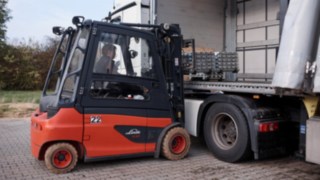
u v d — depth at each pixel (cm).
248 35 788
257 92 502
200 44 773
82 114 489
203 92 617
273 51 734
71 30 555
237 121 521
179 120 591
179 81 596
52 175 488
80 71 491
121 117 516
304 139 445
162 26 572
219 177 477
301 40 381
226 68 659
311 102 432
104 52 508
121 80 520
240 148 518
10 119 1094
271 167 521
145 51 545
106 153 507
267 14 748
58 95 489
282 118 514
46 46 2867
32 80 2769
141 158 574
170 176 483
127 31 527
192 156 587
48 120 475
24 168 525
